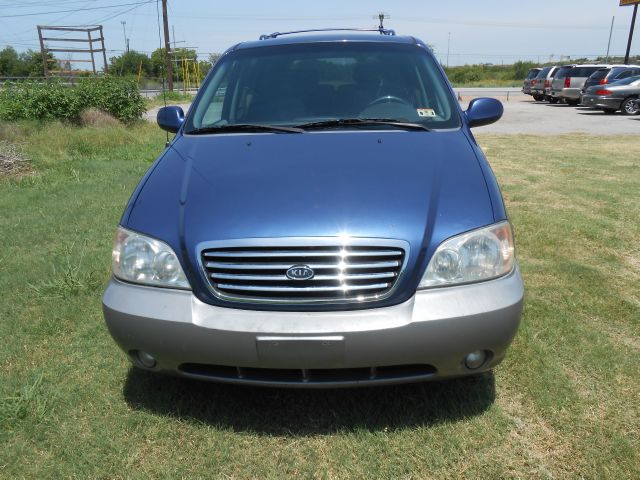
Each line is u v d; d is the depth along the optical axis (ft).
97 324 10.55
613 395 8.05
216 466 6.90
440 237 6.81
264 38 12.92
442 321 6.50
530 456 6.92
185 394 8.34
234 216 7.03
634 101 57.11
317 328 6.44
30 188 21.88
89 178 23.76
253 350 6.57
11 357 9.40
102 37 87.30
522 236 15.17
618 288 11.80
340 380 6.86
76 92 42.14
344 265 6.60
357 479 6.67
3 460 7.00
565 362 8.90
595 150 31.99
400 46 11.54
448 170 7.86
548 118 54.65
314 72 10.94
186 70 122.31
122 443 7.31
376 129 9.51
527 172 24.81
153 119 53.01
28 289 12.10
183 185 7.86
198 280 6.82
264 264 6.68
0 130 32.89
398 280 6.64
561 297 11.31
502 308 6.70
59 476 6.77
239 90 10.85
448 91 10.55
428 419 7.65
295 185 7.47
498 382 8.42
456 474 6.68
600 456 6.87
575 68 70.95
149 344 6.93
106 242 15.11
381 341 6.46
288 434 7.47
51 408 7.98
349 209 6.97
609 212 17.58
